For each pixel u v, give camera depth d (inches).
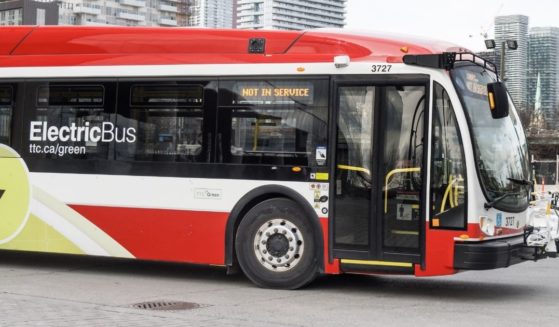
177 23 6200.8
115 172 395.9
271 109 370.0
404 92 350.3
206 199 378.0
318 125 361.7
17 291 353.1
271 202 368.5
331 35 371.2
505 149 366.3
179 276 416.8
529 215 371.2
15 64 419.2
